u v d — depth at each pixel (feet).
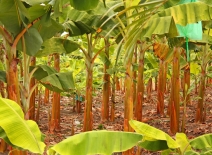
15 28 11.22
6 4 10.25
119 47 14.28
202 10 12.02
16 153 11.48
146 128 8.77
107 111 28.55
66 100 43.98
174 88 22.71
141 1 15.60
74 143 7.82
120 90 53.88
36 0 10.37
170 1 14.14
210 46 23.85
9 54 11.42
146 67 38.37
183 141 9.45
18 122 7.59
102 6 16.79
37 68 14.17
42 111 34.22
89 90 20.62
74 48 17.61
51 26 13.25
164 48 24.04
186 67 28.86
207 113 32.53
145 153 18.65
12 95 11.47
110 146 7.90
